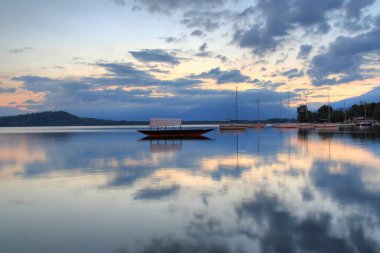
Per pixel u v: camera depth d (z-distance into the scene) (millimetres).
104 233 10484
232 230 10516
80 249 9336
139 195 15242
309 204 13281
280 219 11492
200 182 18047
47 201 14500
